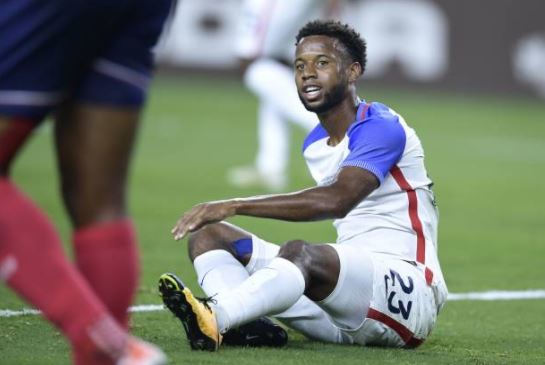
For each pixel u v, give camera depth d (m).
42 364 12.91
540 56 71.75
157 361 9.62
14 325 15.66
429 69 70.81
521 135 58.62
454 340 16.39
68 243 24.69
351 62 14.81
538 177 44.47
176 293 13.11
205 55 68.88
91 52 10.05
